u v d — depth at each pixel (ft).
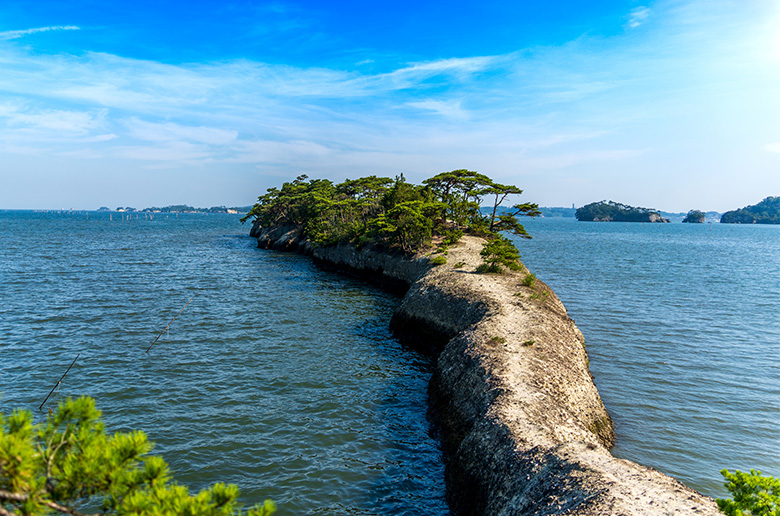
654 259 324.80
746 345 116.88
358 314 142.51
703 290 195.62
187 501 17.40
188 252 299.79
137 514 16.60
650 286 203.62
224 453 61.82
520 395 63.26
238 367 92.22
